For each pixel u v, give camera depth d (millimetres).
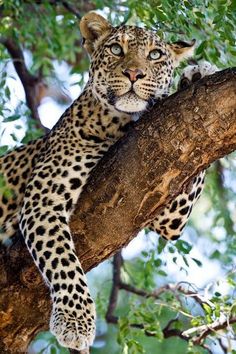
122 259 14008
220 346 11586
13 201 11312
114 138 10695
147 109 10836
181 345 16531
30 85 15570
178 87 10477
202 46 11258
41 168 10500
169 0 11039
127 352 11305
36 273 9922
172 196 9359
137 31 11195
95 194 9562
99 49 11281
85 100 10914
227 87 8859
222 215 14945
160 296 12539
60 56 15570
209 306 11055
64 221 10078
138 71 10719
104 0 13500
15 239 10461
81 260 9859
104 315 13719
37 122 14039
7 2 13570
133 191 9336
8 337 10117
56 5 14906
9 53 15445
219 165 14875
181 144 9055
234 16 10805
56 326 9484
